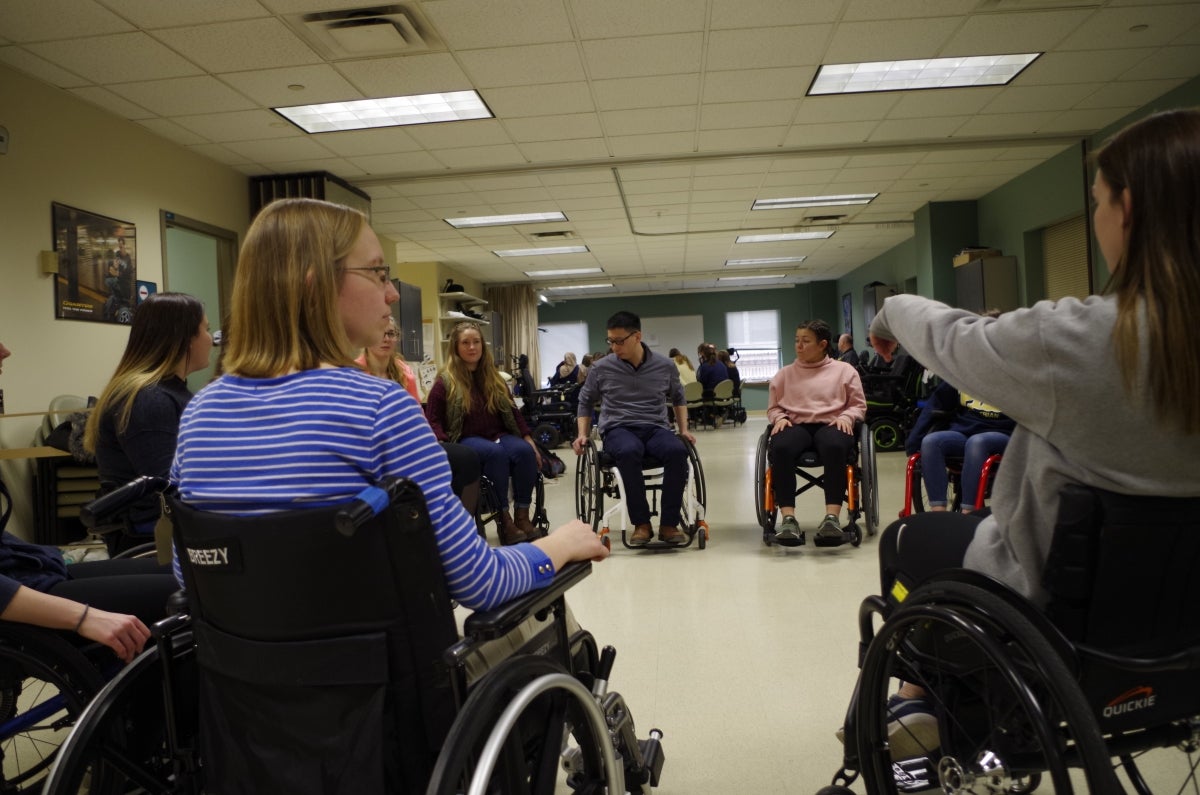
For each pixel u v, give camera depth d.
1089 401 0.98
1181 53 5.22
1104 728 1.08
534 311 16.20
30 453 3.92
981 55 5.16
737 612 3.07
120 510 1.26
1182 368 0.92
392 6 4.16
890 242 12.59
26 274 4.69
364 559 0.89
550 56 4.84
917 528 1.43
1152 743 1.14
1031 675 1.05
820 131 6.62
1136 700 1.09
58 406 4.80
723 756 1.91
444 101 5.60
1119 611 1.04
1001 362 1.05
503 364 14.80
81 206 5.15
